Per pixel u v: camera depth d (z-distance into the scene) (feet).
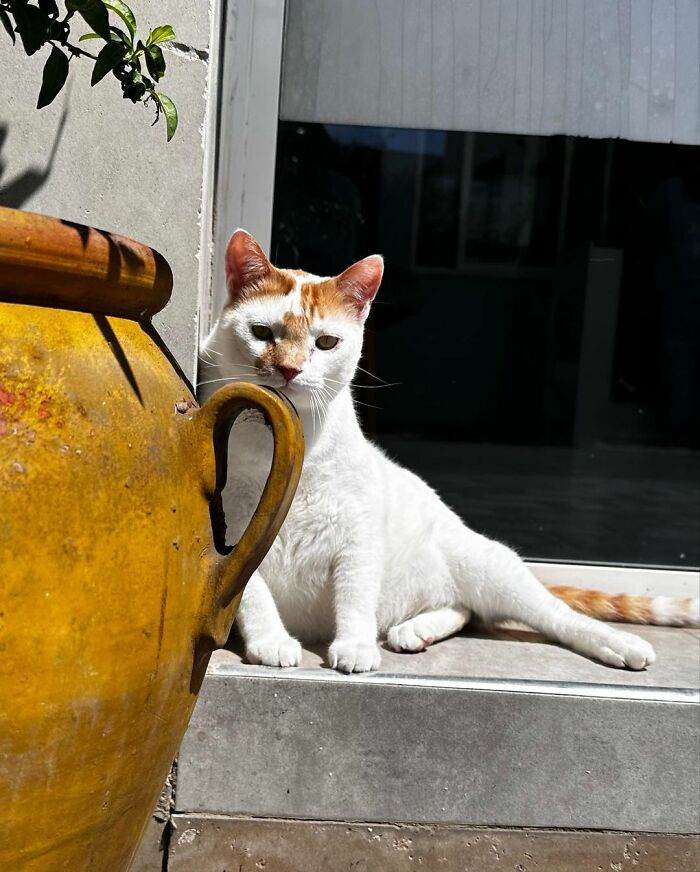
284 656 5.66
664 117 7.75
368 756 5.51
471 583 6.78
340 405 6.27
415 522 6.87
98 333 3.64
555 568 8.05
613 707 5.54
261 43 7.06
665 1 7.65
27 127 5.55
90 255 3.54
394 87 7.51
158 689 3.72
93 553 3.36
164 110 4.46
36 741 3.32
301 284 6.31
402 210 11.57
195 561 3.87
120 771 3.70
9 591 3.17
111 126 5.66
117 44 4.20
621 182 11.93
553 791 5.58
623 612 7.34
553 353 14.11
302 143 8.39
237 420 5.84
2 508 3.15
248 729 5.47
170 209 5.81
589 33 7.63
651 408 15.11
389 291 11.68
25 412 3.26
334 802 5.53
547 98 7.66
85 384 3.45
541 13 7.57
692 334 14.29
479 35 7.54
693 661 6.37
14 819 3.39
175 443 3.81
